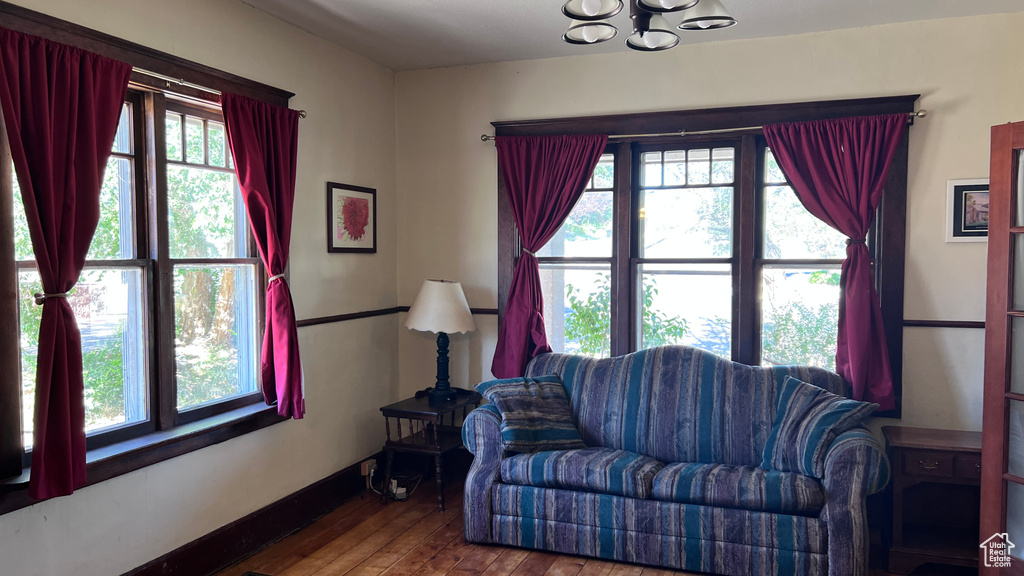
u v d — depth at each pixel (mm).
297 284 3707
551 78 4301
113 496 2686
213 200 3271
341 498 4051
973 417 3617
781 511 3029
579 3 2143
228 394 3383
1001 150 2904
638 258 4191
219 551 3160
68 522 2518
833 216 3676
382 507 3998
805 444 3186
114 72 2588
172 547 2949
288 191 3463
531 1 3326
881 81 3699
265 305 3561
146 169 2900
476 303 4527
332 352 4004
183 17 2986
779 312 3934
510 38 3898
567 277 4332
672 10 2170
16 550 2352
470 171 4500
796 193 3754
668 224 4141
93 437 2680
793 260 3896
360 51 4164
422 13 3490
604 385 3846
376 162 4441
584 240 4285
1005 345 2906
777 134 3768
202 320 3209
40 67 2334
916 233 3666
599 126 4184
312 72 3807
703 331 4094
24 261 2451
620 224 4168
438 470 3939
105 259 2727
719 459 3506
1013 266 2900
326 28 3723
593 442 3762
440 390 4273
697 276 4090
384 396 4547
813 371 3627
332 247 3965
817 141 3709
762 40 3889
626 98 4148
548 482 3348
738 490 3080
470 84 4473
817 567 2955
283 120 3441
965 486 3551
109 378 2764
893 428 3590
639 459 3449
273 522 3498
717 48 3967
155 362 2955
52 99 2373
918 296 3676
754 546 3039
